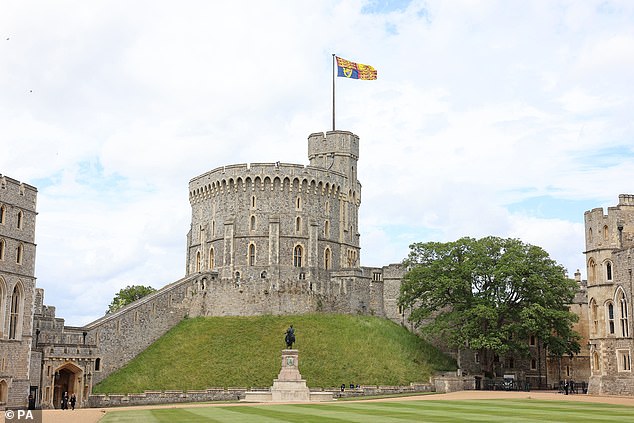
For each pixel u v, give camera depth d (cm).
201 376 7944
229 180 10325
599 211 6981
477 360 9244
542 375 9244
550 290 8225
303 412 4275
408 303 9181
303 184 10306
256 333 8975
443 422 3372
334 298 10025
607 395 6538
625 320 6588
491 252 8788
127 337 8412
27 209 6725
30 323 6638
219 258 10231
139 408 5391
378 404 5166
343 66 11044
